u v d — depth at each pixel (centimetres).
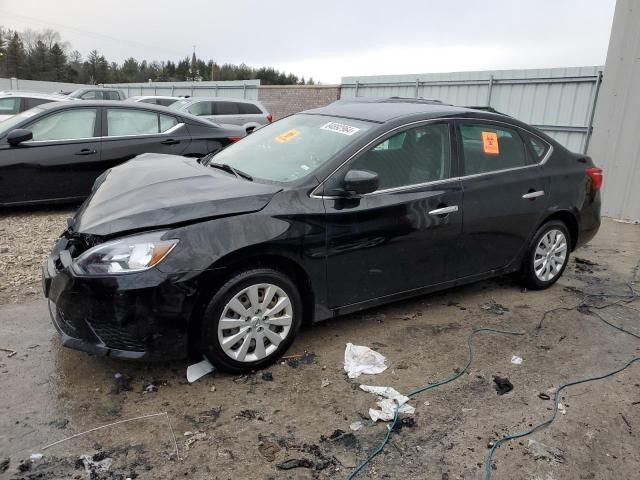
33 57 7488
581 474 254
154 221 291
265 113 1594
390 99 475
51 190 658
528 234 454
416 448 265
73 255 305
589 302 472
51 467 239
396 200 359
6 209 693
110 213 308
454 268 407
